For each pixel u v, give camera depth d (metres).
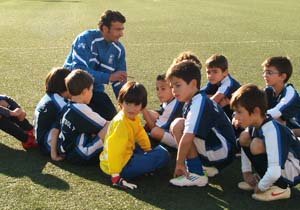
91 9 19.02
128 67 8.30
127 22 14.88
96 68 5.45
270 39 11.54
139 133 4.02
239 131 4.36
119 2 22.36
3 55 9.30
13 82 7.11
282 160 3.44
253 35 12.16
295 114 4.32
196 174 3.84
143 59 9.05
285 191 3.63
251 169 3.77
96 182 3.86
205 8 19.62
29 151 4.49
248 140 3.68
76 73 4.17
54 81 4.43
